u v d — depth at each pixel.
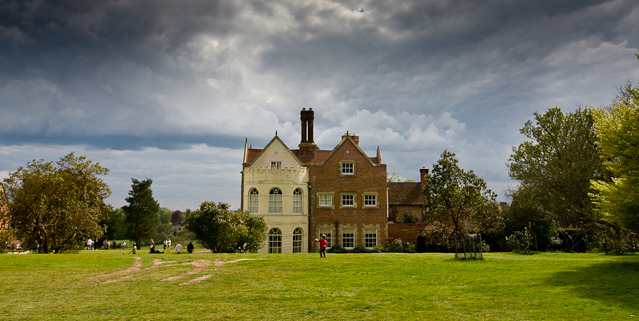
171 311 16.66
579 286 18.88
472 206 35.31
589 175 40.72
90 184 45.06
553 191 43.47
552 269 23.81
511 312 15.32
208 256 31.61
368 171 49.94
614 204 24.62
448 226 39.69
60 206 42.22
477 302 17.02
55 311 16.78
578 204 41.06
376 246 47.53
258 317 15.68
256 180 47.56
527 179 48.94
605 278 20.39
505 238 46.78
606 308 15.18
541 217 47.91
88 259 29.92
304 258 30.36
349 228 48.91
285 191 47.28
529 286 19.48
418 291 19.39
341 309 16.61
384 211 49.28
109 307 17.36
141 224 91.69
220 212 39.94
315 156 53.88
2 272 25.12
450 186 34.91
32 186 41.47
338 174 49.72
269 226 46.50
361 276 23.39
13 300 18.58
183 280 22.81
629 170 23.98
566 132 48.97
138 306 17.48
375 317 15.31
